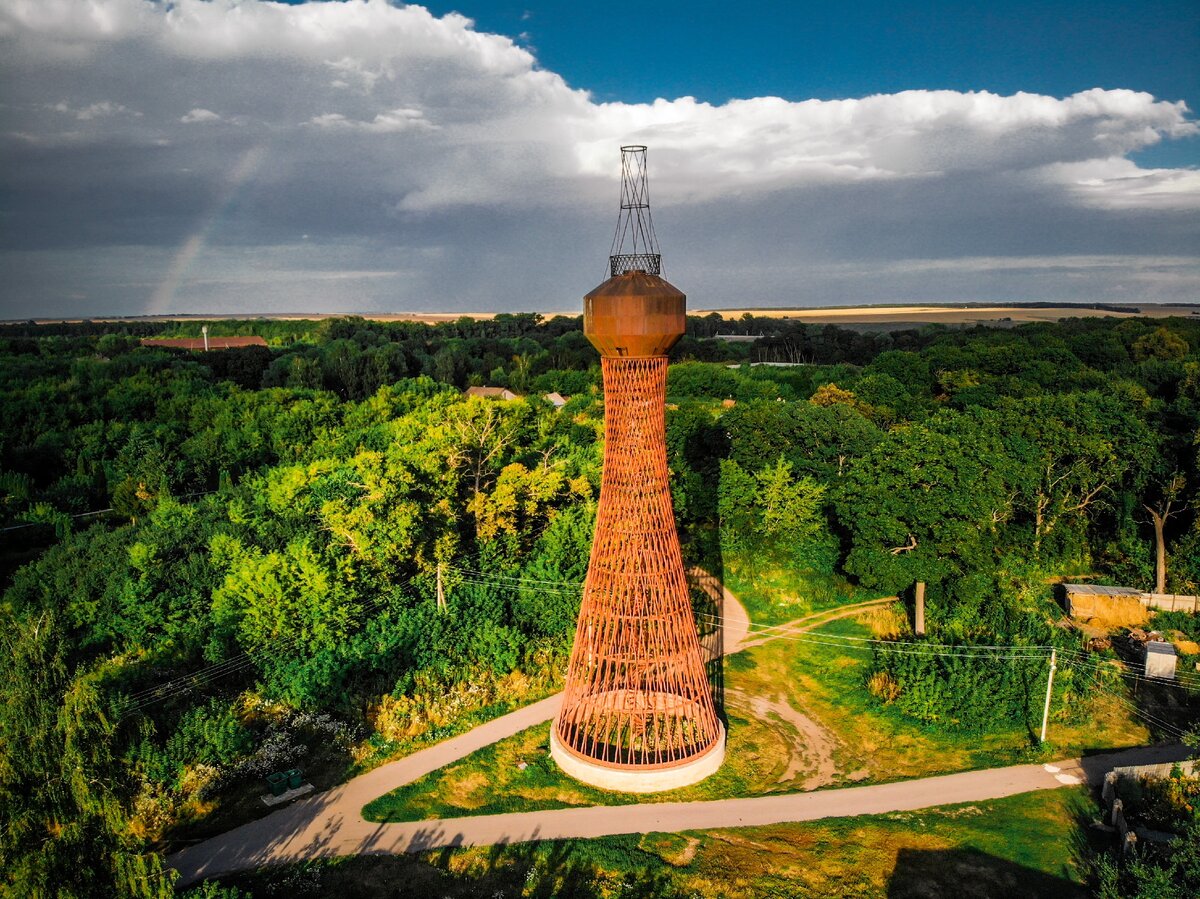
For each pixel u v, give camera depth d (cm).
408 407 10556
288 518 5662
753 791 3634
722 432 7706
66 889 2280
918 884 3048
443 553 4966
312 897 2941
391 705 4166
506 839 3269
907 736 4100
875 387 9700
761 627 5388
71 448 8369
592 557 3662
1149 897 2588
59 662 2673
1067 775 3738
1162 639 4972
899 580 4997
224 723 3656
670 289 3266
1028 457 5819
